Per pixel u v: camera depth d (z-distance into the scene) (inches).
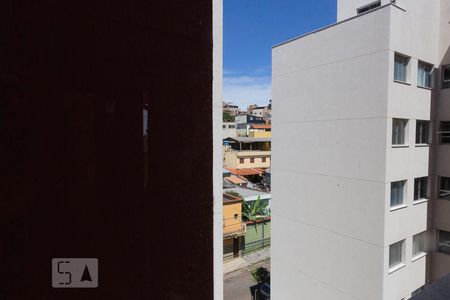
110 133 29.3
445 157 424.8
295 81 458.9
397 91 362.6
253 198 953.5
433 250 435.2
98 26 28.4
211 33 36.3
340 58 398.0
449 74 418.9
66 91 27.2
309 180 443.2
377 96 361.1
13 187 25.5
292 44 460.8
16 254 25.8
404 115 375.6
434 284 104.0
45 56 26.3
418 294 99.6
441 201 428.1
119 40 29.5
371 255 373.1
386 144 354.9
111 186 29.5
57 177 27.1
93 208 28.6
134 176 30.6
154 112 31.7
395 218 372.8
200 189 35.2
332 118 409.4
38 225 26.5
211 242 36.4
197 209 35.1
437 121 430.9
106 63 28.9
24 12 25.5
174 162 33.2
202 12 35.4
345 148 395.9
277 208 496.7
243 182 1242.6
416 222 405.7
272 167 503.8
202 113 35.3
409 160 388.2
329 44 410.3
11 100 25.2
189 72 34.1
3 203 25.2
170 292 33.2
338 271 409.1
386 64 352.2
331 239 416.5
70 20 27.2
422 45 398.6
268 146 1668.3
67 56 27.1
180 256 33.9
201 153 35.3
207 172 35.8
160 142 32.3
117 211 29.9
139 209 31.0
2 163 25.0
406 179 386.3
